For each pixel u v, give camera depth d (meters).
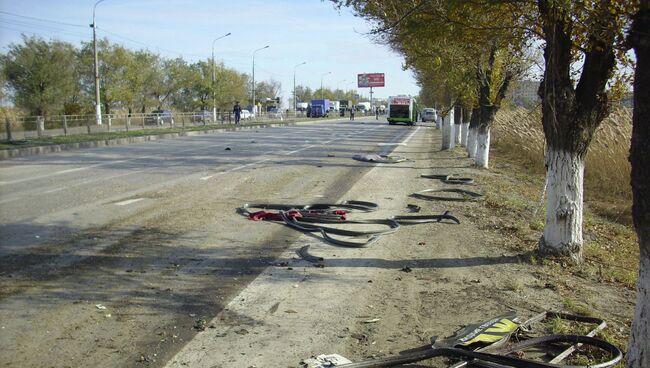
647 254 3.81
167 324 5.05
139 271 6.56
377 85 113.75
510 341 4.92
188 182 13.95
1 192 11.86
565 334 4.89
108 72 49.75
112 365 4.23
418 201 12.47
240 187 13.51
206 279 6.38
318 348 4.67
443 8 7.81
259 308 5.54
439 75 19.86
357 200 12.33
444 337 4.95
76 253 7.19
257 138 33.84
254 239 8.36
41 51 41.97
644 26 3.72
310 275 6.67
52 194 11.64
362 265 7.18
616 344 4.87
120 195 11.72
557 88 7.24
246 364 4.33
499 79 18.66
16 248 7.30
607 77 7.14
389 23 8.76
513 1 7.29
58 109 43.78
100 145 26.33
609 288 6.62
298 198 12.33
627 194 16.25
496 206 12.00
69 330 4.83
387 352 4.64
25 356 4.32
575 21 6.64
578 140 7.37
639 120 3.73
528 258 7.61
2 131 26.20
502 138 32.91
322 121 75.06
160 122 42.69
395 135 42.47
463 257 7.72
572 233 7.59
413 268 7.13
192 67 60.41
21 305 5.35
